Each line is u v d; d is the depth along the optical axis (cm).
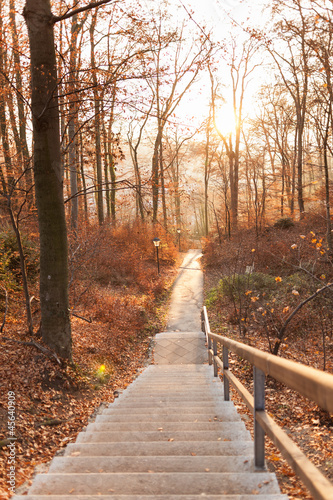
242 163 3484
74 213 1694
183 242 4291
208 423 368
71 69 755
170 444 308
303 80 2081
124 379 835
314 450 405
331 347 893
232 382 357
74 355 795
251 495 204
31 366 596
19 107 1238
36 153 657
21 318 872
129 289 1673
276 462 336
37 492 239
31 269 1162
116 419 422
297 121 2545
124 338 1118
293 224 2211
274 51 2339
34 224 1322
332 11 1084
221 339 467
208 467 260
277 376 188
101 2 623
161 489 230
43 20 644
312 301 1099
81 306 1230
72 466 278
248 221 2762
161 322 1452
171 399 516
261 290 1323
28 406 497
